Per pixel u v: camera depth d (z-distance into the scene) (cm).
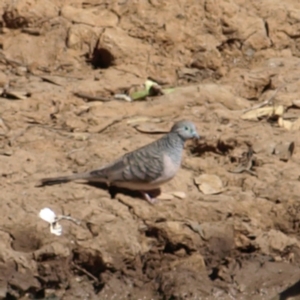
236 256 1272
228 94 1560
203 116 1512
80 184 1312
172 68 1655
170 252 1259
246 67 1680
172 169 1277
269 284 1244
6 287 1205
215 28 1695
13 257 1212
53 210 1262
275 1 1756
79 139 1429
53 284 1223
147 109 1527
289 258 1273
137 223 1266
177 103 1537
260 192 1331
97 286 1229
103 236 1241
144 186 1282
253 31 1706
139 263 1245
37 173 1334
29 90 1563
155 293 1227
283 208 1309
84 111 1525
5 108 1509
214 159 1408
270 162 1387
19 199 1276
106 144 1407
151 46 1669
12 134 1437
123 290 1226
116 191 1310
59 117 1502
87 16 1683
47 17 1681
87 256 1231
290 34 1717
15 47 1664
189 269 1250
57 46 1662
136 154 1282
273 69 1652
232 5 1717
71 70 1647
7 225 1243
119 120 1491
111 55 1648
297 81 1611
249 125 1484
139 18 1684
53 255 1221
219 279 1244
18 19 1673
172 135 1277
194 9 1705
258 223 1300
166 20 1686
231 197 1314
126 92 1590
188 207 1289
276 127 1487
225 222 1281
